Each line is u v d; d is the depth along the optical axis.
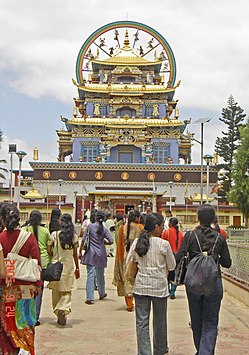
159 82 92.56
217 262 8.50
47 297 16.69
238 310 14.16
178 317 13.31
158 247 8.87
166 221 21.62
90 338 10.89
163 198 78.12
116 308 14.59
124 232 14.60
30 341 8.16
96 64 90.75
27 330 8.13
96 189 78.25
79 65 90.69
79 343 10.45
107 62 89.56
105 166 78.81
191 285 8.09
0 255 7.70
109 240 15.98
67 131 88.19
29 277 8.14
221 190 80.69
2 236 8.21
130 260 9.06
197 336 8.53
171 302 15.81
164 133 85.56
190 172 79.31
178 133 85.38
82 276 22.59
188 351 9.90
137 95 87.12
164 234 16.39
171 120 85.44
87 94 88.25
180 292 18.17
